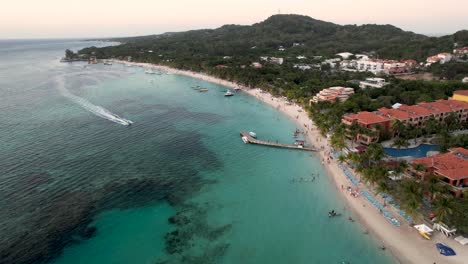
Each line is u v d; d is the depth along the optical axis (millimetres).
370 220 67625
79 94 188250
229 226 66750
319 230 65312
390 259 56656
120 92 198750
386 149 101750
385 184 71312
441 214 59562
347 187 81312
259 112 159625
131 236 62656
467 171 72062
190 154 104625
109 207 72250
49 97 178500
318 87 178375
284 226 66750
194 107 167125
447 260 55031
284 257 57719
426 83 174500
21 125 127125
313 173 91500
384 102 143375
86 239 61312
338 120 116938
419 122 117250
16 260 54906
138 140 115250
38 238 60625
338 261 56625
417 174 77500
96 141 112250
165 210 72062
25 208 69812
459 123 119125
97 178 85312
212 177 89125
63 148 104625
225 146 113062
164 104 171125
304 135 124250
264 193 80625
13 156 96625
